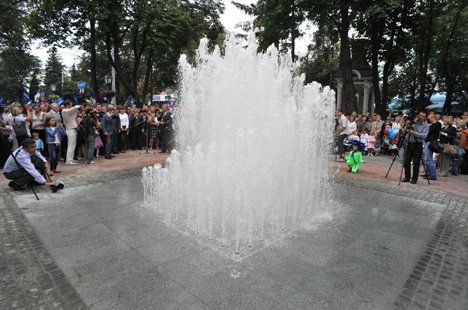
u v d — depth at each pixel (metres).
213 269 3.25
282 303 2.71
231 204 4.27
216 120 6.18
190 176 4.66
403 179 8.27
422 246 4.02
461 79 26.30
